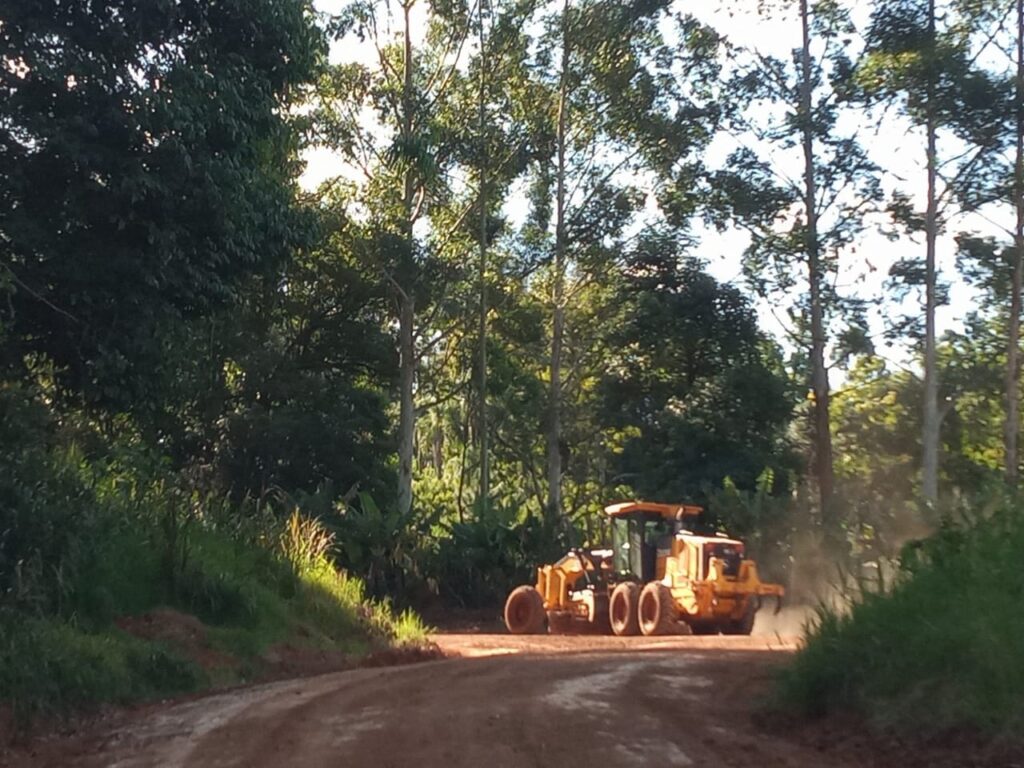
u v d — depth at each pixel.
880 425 40.72
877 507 29.11
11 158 14.48
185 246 15.46
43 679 10.66
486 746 8.01
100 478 16.38
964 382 34.75
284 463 36.00
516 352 44.50
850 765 7.53
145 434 22.08
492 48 37.28
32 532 12.56
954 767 7.13
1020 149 29.70
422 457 61.66
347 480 36.88
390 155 32.91
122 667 12.10
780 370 39.66
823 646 9.17
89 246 14.99
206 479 31.73
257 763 7.89
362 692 10.93
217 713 10.29
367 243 36.03
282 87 17.25
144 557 14.95
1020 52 29.97
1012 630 7.87
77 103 14.37
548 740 8.16
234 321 33.16
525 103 38.28
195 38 15.75
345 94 35.25
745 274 33.19
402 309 37.38
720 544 24.53
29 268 14.75
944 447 38.91
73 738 9.75
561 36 37.59
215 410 34.84
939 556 9.46
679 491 36.19
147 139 14.69
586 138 38.97
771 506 31.08
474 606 31.52
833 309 32.56
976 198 30.47
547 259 39.91
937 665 8.12
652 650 15.90
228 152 15.76
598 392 41.72
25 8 14.09
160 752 8.63
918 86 29.47
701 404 37.69
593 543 39.00
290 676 14.48
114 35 14.57
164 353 16.25
